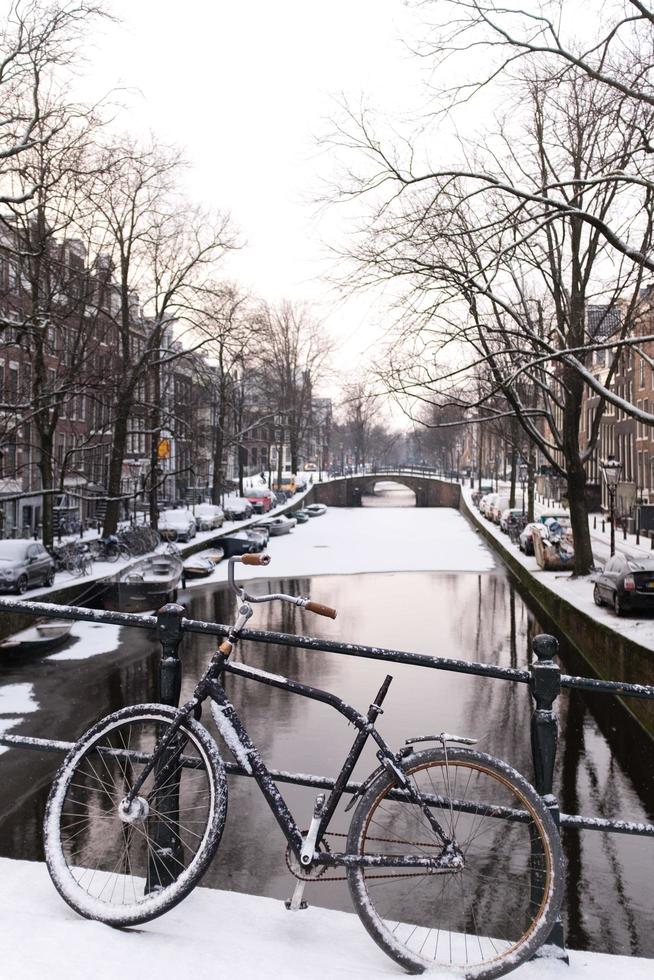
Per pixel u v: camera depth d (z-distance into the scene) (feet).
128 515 173.68
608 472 171.42
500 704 53.36
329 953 9.50
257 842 31.45
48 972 8.74
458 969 9.09
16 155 52.95
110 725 10.30
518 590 110.63
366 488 446.60
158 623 10.77
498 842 21.95
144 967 8.93
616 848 32.94
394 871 10.41
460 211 50.44
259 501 223.92
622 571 65.87
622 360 164.14
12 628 69.67
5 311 69.92
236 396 217.77
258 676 10.27
